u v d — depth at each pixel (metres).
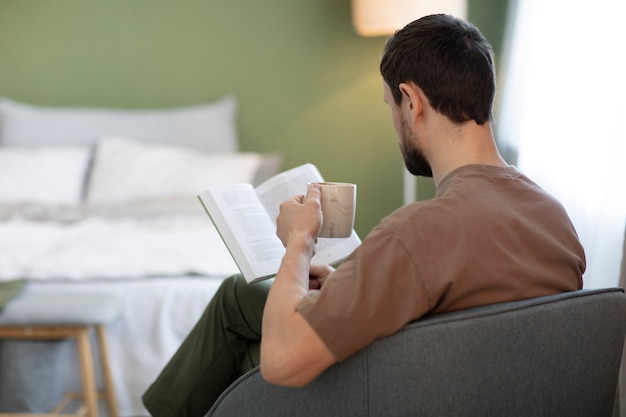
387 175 4.05
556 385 1.05
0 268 2.37
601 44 1.84
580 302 1.05
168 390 1.61
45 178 3.54
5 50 4.05
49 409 2.26
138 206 3.16
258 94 4.04
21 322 2.11
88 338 2.23
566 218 1.15
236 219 1.38
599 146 1.82
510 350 1.01
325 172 4.07
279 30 4.00
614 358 1.09
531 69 2.55
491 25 3.71
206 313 1.58
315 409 1.08
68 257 2.41
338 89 4.02
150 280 2.36
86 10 4.02
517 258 1.06
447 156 1.15
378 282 0.99
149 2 4.00
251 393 1.15
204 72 4.04
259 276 1.32
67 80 4.07
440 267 1.00
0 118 3.88
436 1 3.27
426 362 0.99
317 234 1.19
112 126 3.82
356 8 3.39
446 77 1.12
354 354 1.02
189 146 3.80
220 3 3.99
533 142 2.47
